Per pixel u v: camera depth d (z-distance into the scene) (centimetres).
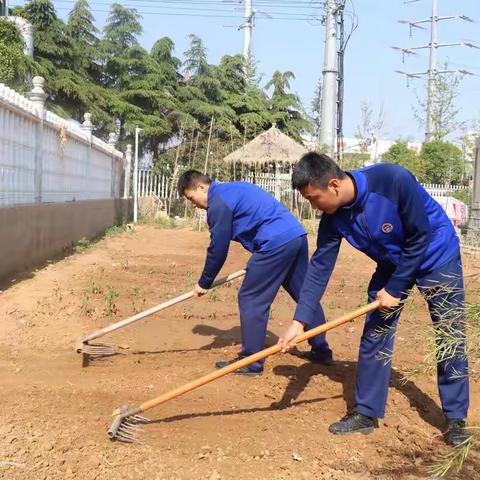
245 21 3089
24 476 299
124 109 2377
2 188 828
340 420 378
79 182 1337
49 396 404
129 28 2497
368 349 368
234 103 2708
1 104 804
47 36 2148
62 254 1080
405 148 2381
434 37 3803
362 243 355
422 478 315
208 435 356
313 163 333
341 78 2059
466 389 357
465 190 2378
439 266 351
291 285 495
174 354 516
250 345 469
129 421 355
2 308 630
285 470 318
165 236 1544
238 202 462
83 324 592
